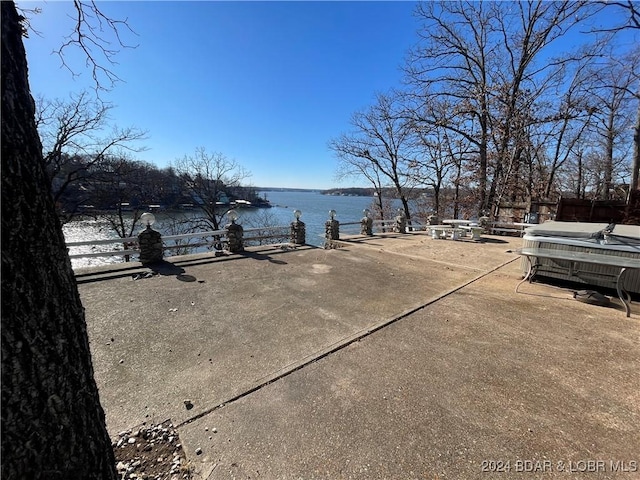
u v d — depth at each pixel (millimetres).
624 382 2729
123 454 1928
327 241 10781
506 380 2752
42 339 1133
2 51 985
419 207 23750
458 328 3826
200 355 3148
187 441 2051
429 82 16969
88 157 13211
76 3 2338
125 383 2678
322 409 2373
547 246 5547
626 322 4016
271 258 7734
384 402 2455
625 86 14500
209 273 6227
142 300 4676
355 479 1790
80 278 5723
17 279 1042
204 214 19203
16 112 1033
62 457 1232
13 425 1072
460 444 2041
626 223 10258
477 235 11094
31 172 1085
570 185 23797
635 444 2047
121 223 15109
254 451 1977
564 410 2369
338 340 3492
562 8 13391
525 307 4547
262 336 3576
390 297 4965
